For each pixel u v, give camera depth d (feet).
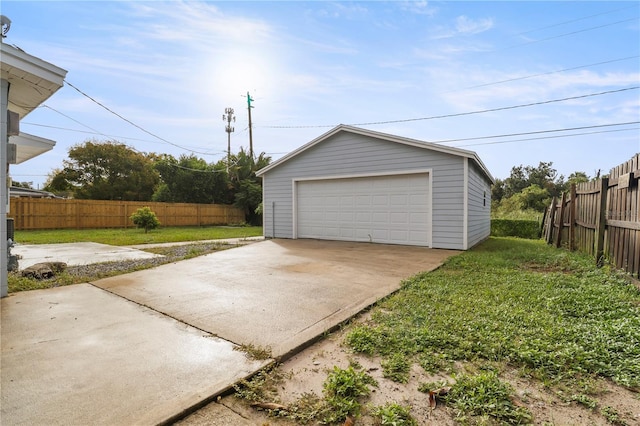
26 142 20.94
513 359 8.06
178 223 70.44
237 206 80.84
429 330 9.78
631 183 14.93
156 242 37.35
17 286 15.87
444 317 10.80
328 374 7.82
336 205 36.40
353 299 13.82
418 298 13.34
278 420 6.23
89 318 11.68
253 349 8.92
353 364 8.23
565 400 6.56
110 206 61.93
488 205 49.11
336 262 22.75
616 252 16.88
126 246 33.27
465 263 20.79
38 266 19.08
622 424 5.85
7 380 7.39
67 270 20.03
